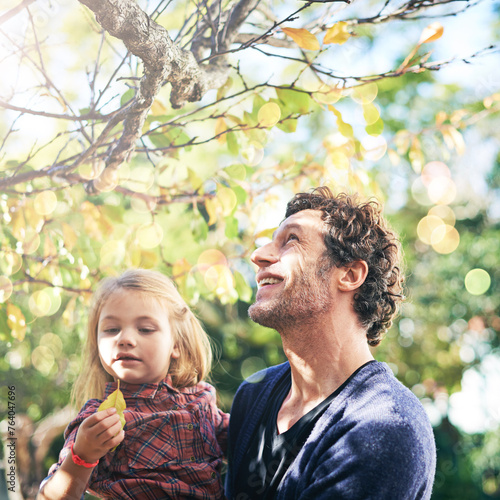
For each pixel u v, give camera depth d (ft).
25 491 17.89
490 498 24.44
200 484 5.60
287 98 6.44
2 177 7.27
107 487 5.36
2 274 7.36
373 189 8.14
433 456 4.80
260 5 7.55
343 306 5.34
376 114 6.41
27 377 19.42
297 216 5.56
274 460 5.21
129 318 5.96
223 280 8.11
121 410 4.98
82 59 10.85
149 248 8.54
